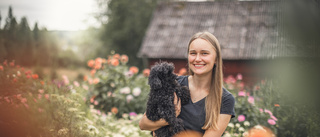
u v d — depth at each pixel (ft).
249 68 36.32
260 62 33.91
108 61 20.39
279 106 14.07
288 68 15.06
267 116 13.09
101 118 14.20
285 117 13.61
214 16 47.32
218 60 6.77
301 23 14.87
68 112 10.62
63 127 9.78
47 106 10.92
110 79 19.22
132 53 85.30
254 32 41.65
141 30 84.84
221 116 6.61
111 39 87.61
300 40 14.89
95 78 18.78
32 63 25.95
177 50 42.70
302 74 14.57
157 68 6.35
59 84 14.67
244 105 13.39
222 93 6.75
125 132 12.23
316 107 14.07
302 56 14.74
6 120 9.59
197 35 6.74
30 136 9.55
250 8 46.62
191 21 47.44
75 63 61.57
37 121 10.19
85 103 16.06
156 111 6.19
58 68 32.14
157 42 44.93
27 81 14.07
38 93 13.07
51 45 50.19
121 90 18.38
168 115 6.12
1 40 19.79
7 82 12.50
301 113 13.78
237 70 36.91
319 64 14.34
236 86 17.79
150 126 6.41
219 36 42.70
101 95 18.89
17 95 11.14
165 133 6.46
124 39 85.71
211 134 6.48
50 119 10.53
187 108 6.66
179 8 50.08
